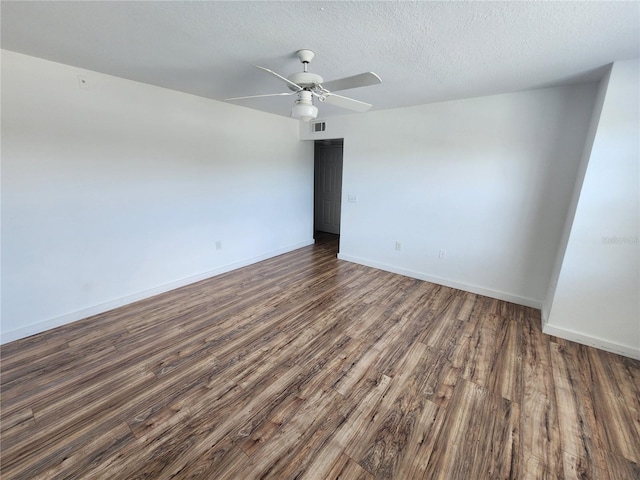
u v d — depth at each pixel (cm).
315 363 215
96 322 265
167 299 315
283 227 486
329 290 346
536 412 173
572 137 264
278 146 445
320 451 148
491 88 275
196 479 133
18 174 223
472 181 325
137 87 279
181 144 323
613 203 216
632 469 141
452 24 158
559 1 135
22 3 144
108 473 135
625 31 160
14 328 234
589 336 238
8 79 211
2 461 140
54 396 179
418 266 385
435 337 250
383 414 170
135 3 144
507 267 318
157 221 315
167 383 192
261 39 180
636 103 200
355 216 436
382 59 208
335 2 139
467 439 155
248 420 165
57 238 248
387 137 382
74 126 245
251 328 261
